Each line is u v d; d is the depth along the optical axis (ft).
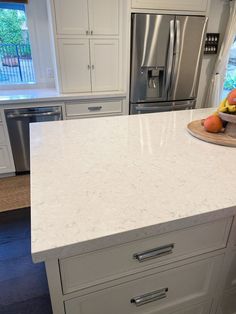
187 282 2.66
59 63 8.39
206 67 11.18
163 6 8.13
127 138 3.89
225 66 10.81
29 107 7.99
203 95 11.77
